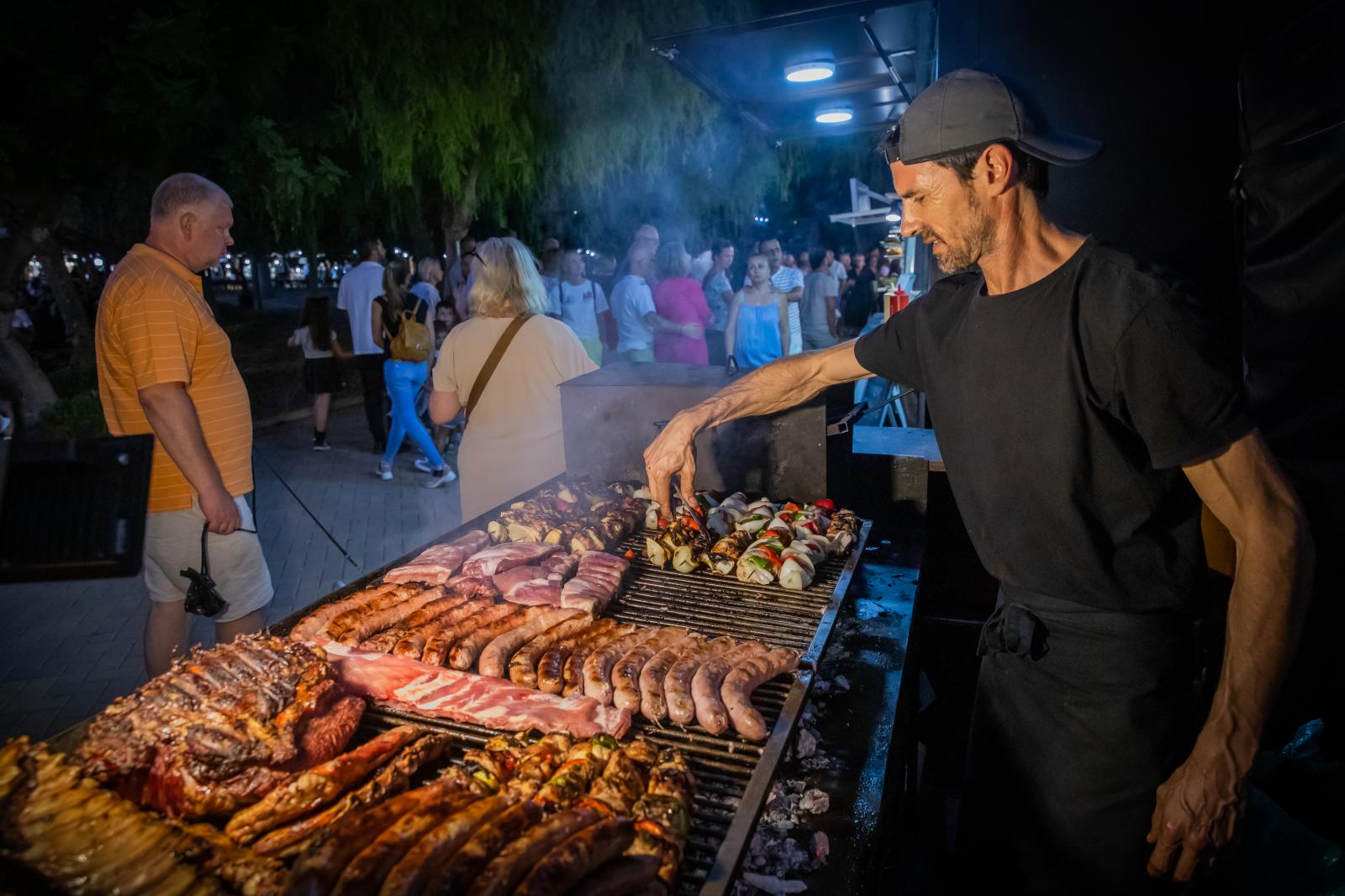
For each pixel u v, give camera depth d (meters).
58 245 13.99
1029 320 1.93
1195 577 2.01
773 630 2.71
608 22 13.56
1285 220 3.07
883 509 4.16
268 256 21.91
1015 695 2.24
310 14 11.02
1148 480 1.92
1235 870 2.48
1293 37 3.08
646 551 3.29
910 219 2.02
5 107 8.66
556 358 4.25
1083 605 2.06
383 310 9.00
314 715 1.89
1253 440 1.71
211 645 4.96
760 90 6.42
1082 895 2.19
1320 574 3.07
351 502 8.18
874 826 1.92
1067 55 4.11
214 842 1.51
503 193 15.76
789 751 2.18
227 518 3.35
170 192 3.29
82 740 1.75
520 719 2.02
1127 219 4.20
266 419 11.88
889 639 2.89
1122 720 2.04
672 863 1.52
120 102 8.45
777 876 1.77
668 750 1.95
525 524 3.38
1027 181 1.90
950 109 1.85
